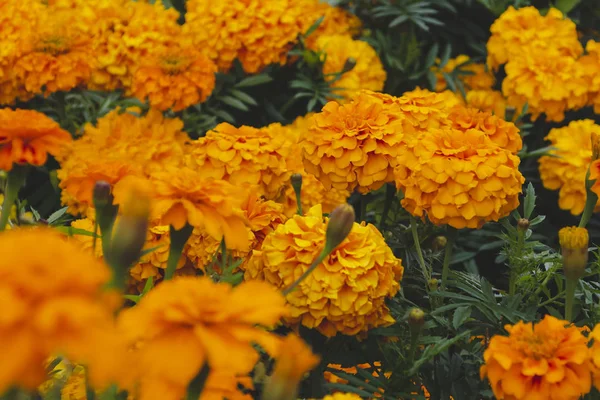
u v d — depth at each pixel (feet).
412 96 3.91
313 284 3.47
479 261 4.37
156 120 4.44
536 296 3.64
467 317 3.51
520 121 4.54
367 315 3.53
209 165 3.92
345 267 3.48
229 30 4.56
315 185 4.08
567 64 4.55
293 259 3.49
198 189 3.03
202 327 2.17
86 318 1.78
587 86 4.54
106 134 4.38
